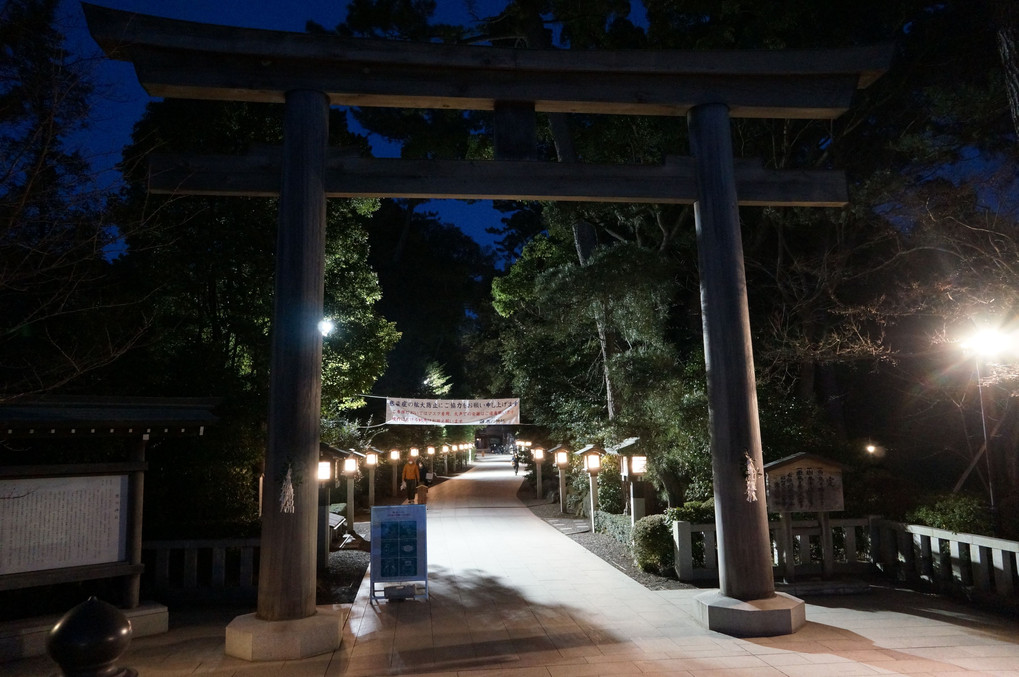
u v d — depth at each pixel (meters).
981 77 13.94
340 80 7.68
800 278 15.82
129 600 7.51
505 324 21.61
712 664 6.10
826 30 14.84
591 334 16.66
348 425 20.70
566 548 13.30
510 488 30.92
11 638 6.55
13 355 8.78
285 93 7.65
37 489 6.99
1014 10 9.18
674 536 10.28
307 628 6.55
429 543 14.05
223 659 6.49
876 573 10.15
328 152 7.74
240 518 11.52
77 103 6.48
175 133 13.07
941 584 8.94
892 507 10.32
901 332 16.12
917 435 16.44
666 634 7.17
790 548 9.46
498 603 8.73
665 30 16.08
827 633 7.09
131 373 10.51
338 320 15.66
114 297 10.17
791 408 12.98
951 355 14.54
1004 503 9.37
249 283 13.38
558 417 17.70
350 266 16.11
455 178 7.86
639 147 16.11
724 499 7.64
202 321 13.63
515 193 7.92
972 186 11.79
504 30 18.09
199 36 7.30
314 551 7.00
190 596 8.95
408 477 21.89
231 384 11.41
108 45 7.12
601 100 8.11
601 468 16.33
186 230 12.64
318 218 7.48
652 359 12.26
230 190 7.55
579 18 16.92
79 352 8.98
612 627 7.48
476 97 7.94
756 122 15.70
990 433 13.48
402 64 7.72
